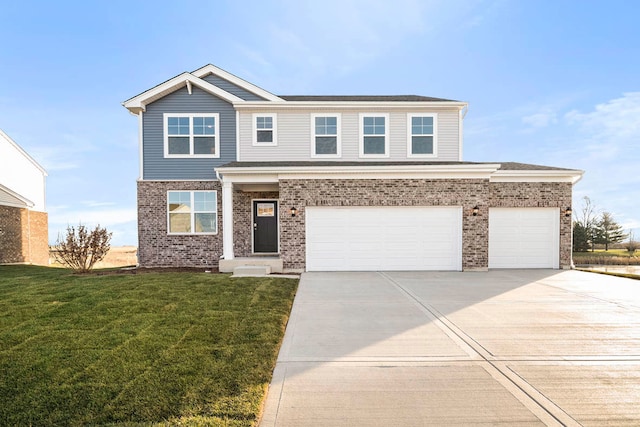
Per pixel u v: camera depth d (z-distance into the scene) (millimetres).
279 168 11062
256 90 13328
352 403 3162
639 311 6305
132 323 5352
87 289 7633
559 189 12008
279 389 3424
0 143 16188
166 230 12891
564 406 3115
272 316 5797
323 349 4504
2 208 14625
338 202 11141
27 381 3471
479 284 8953
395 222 11242
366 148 13359
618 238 25094
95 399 3135
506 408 3080
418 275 10375
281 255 11125
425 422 2865
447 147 13391
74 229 11266
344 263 11211
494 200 11922
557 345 4621
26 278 9352
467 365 3996
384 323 5641
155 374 3627
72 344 4461
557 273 10875
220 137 13188
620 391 3393
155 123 13023
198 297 7023
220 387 3367
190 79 12703
